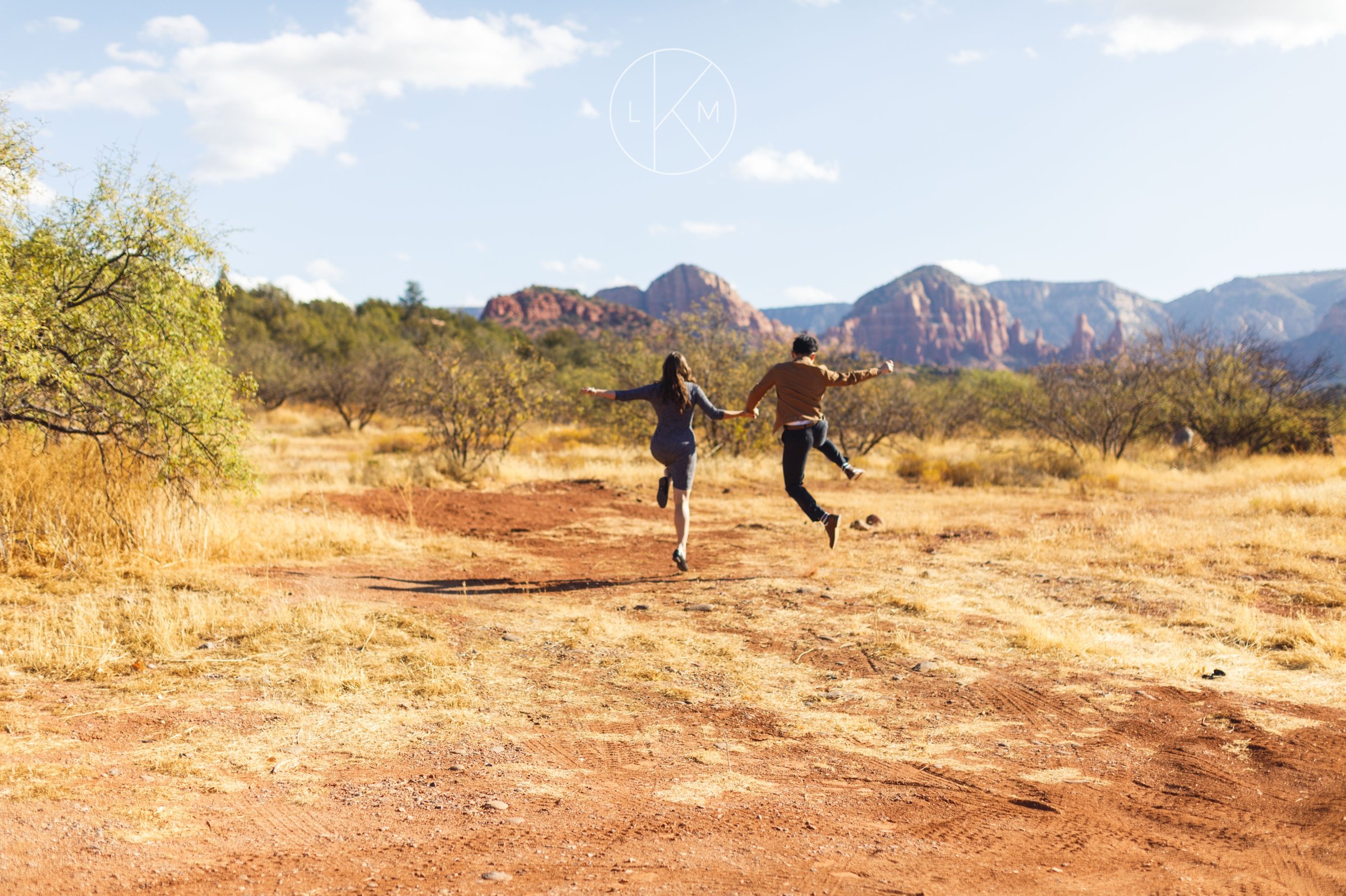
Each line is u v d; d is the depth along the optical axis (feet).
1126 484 52.85
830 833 9.13
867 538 31.81
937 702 14.06
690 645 16.90
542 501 41.37
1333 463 56.39
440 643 16.03
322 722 12.13
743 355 64.28
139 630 15.67
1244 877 8.09
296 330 186.70
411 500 37.14
